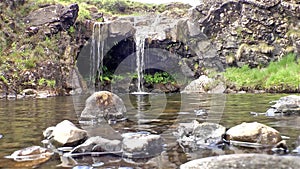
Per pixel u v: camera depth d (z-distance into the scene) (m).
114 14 19.50
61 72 13.38
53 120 5.11
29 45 13.63
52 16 14.54
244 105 7.06
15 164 2.77
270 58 14.90
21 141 3.63
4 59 12.72
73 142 3.32
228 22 16.00
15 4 14.71
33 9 14.95
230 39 15.70
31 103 8.24
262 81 13.03
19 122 4.96
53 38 14.15
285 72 13.16
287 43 14.86
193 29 14.32
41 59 13.31
